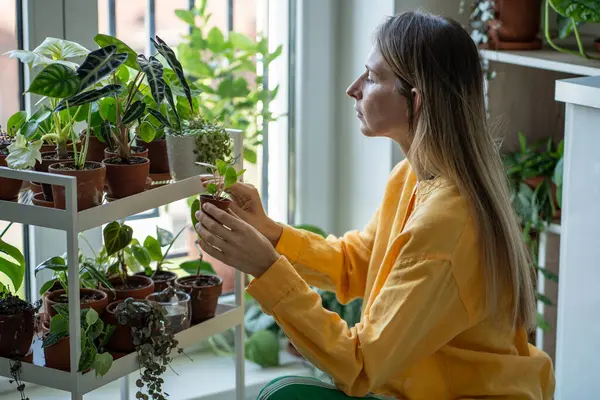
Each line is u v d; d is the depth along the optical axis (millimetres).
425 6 2340
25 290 2127
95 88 1588
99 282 1737
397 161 2389
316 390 1560
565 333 1998
